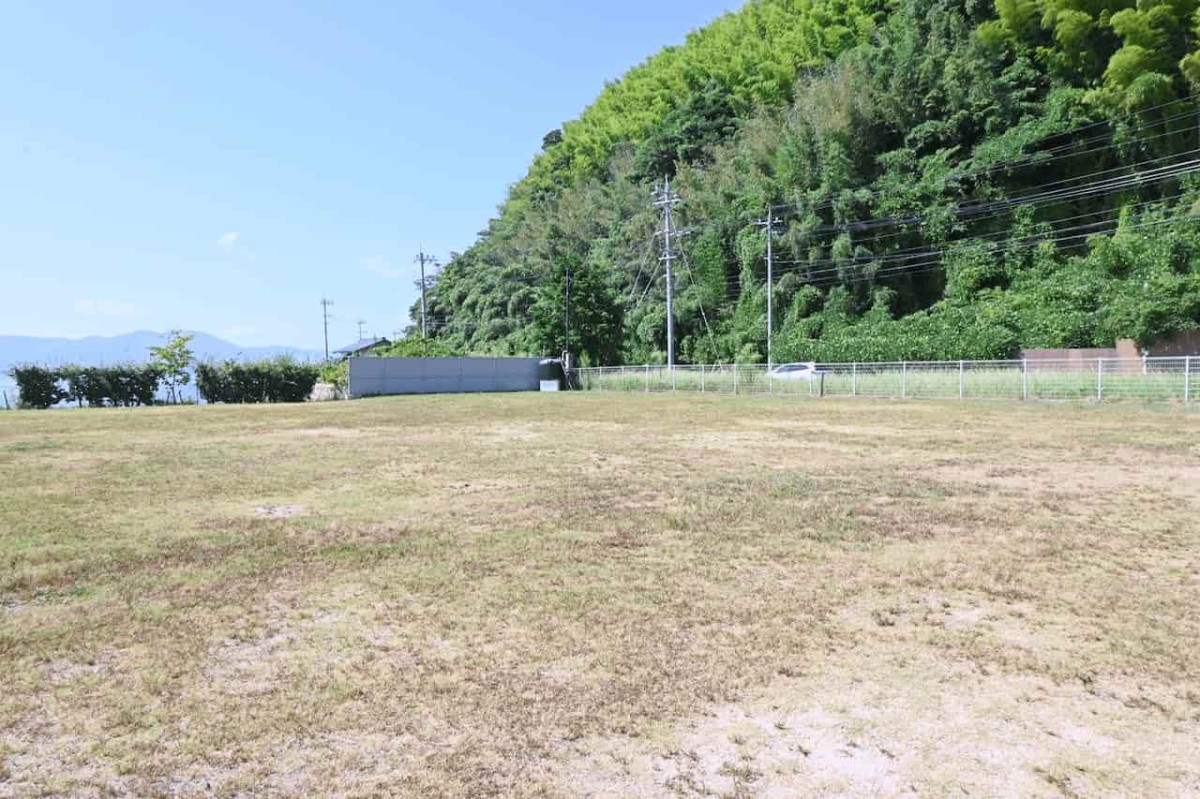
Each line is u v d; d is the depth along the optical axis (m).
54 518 6.43
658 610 3.93
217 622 3.84
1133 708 2.79
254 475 8.89
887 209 40.03
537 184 88.06
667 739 2.59
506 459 10.16
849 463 9.38
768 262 36.84
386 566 4.85
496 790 2.28
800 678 3.08
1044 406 18.92
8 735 2.67
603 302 43.06
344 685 3.05
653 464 9.48
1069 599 4.05
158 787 2.32
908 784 2.29
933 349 32.09
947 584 4.34
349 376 34.25
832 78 46.31
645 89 79.00
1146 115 35.22
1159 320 27.03
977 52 41.72
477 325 63.66
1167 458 9.43
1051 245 36.00
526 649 3.41
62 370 29.97
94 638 3.62
